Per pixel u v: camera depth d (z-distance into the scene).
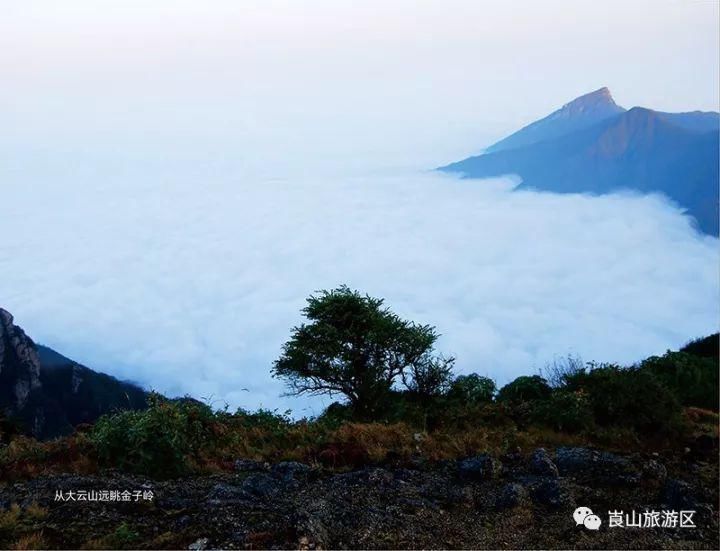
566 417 12.55
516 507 8.47
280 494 8.64
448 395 16.08
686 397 16.75
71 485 8.53
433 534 7.75
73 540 7.23
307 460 10.62
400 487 9.03
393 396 16.38
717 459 10.55
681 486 8.65
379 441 11.52
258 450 11.34
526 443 11.62
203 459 10.34
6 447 10.99
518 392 15.52
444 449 11.20
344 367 16.02
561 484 8.85
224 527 7.41
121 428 10.10
